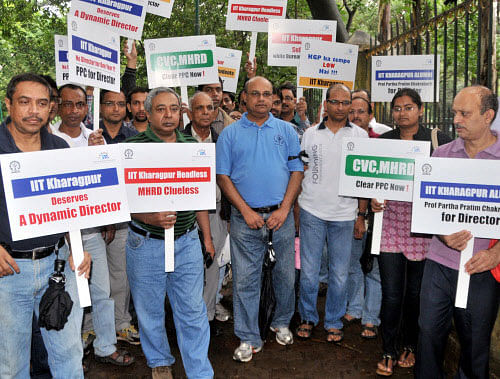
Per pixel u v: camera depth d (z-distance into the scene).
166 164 3.10
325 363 3.97
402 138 3.71
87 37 3.90
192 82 5.20
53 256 2.76
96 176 2.74
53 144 2.84
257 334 4.12
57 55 4.90
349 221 4.20
